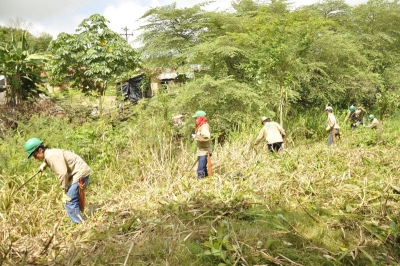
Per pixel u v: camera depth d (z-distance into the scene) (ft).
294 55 38.29
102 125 26.76
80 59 51.57
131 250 11.59
